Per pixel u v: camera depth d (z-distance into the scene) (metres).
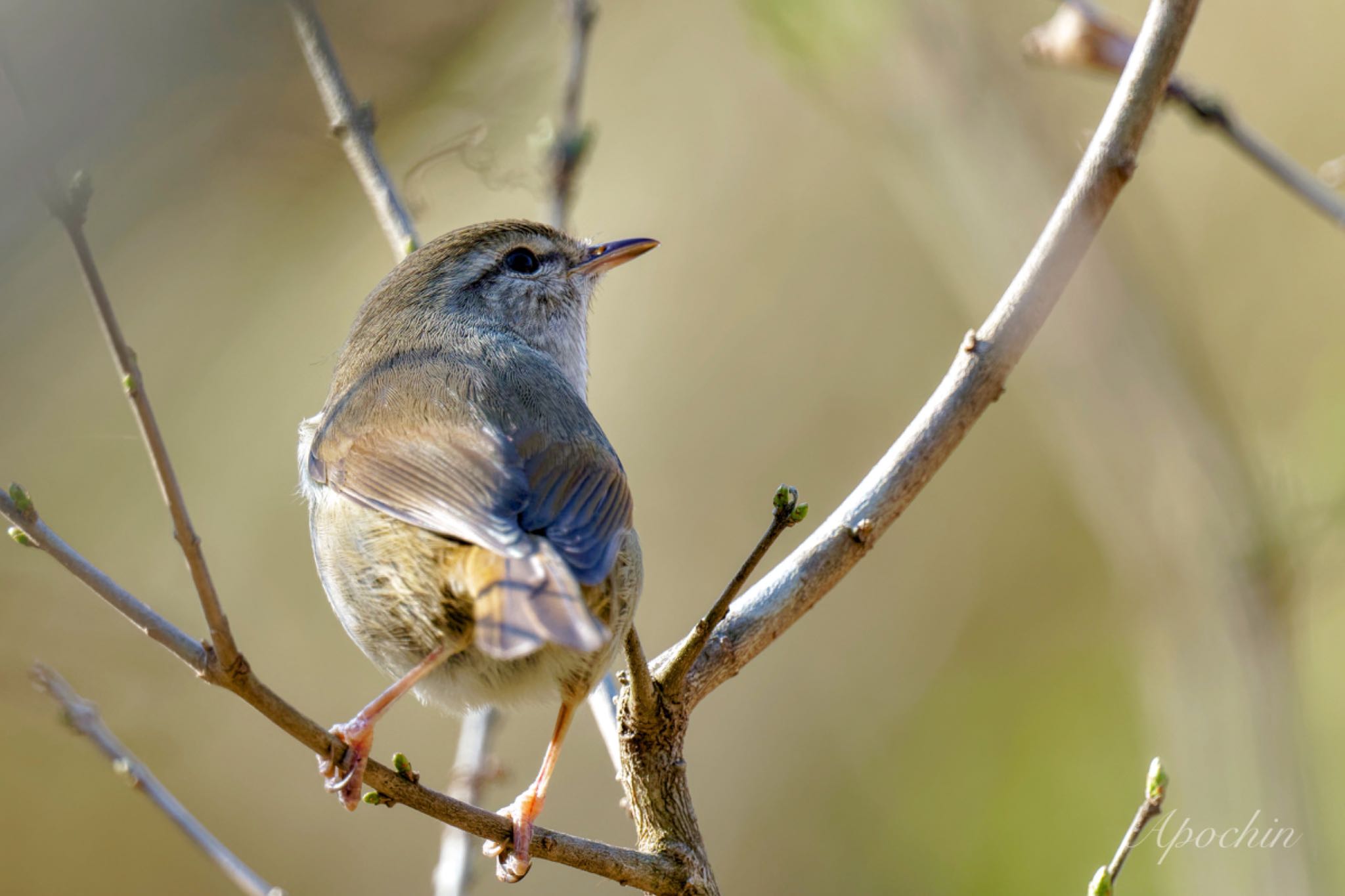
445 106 12.49
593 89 15.56
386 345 7.86
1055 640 14.76
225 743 12.73
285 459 13.27
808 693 14.55
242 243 12.55
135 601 5.03
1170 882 13.09
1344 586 14.63
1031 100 14.80
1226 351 15.18
